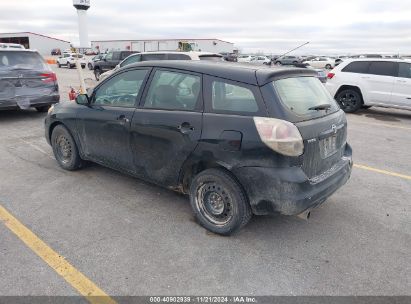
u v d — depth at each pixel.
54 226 3.65
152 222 3.76
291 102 3.26
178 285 2.80
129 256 3.16
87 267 3.00
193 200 3.65
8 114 9.61
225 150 3.25
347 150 4.19
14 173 5.10
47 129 5.30
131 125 3.99
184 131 3.52
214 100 3.41
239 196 3.30
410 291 2.79
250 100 3.20
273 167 3.06
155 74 3.93
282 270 3.01
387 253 3.29
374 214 4.06
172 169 3.73
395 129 8.73
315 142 3.27
